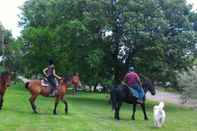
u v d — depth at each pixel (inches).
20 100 1263.5
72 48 1659.7
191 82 1499.8
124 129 769.6
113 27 1598.2
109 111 1174.3
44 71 916.0
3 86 935.7
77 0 1635.1
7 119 784.9
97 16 1577.3
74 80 1705.2
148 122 909.2
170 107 1537.9
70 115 935.0
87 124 796.0
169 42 1577.3
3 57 2915.8
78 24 1562.5
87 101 1612.9
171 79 1563.7
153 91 978.1
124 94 929.5
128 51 1656.0
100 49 1573.6
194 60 1649.9
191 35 1569.9
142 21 1528.1
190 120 1049.5
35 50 2135.8
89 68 1667.1
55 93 919.0
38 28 2167.8
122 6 1577.3
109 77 1750.7
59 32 1695.4
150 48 1504.7
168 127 849.5
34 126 724.0
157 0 1616.6
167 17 1615.4
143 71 1567.4
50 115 898.7
